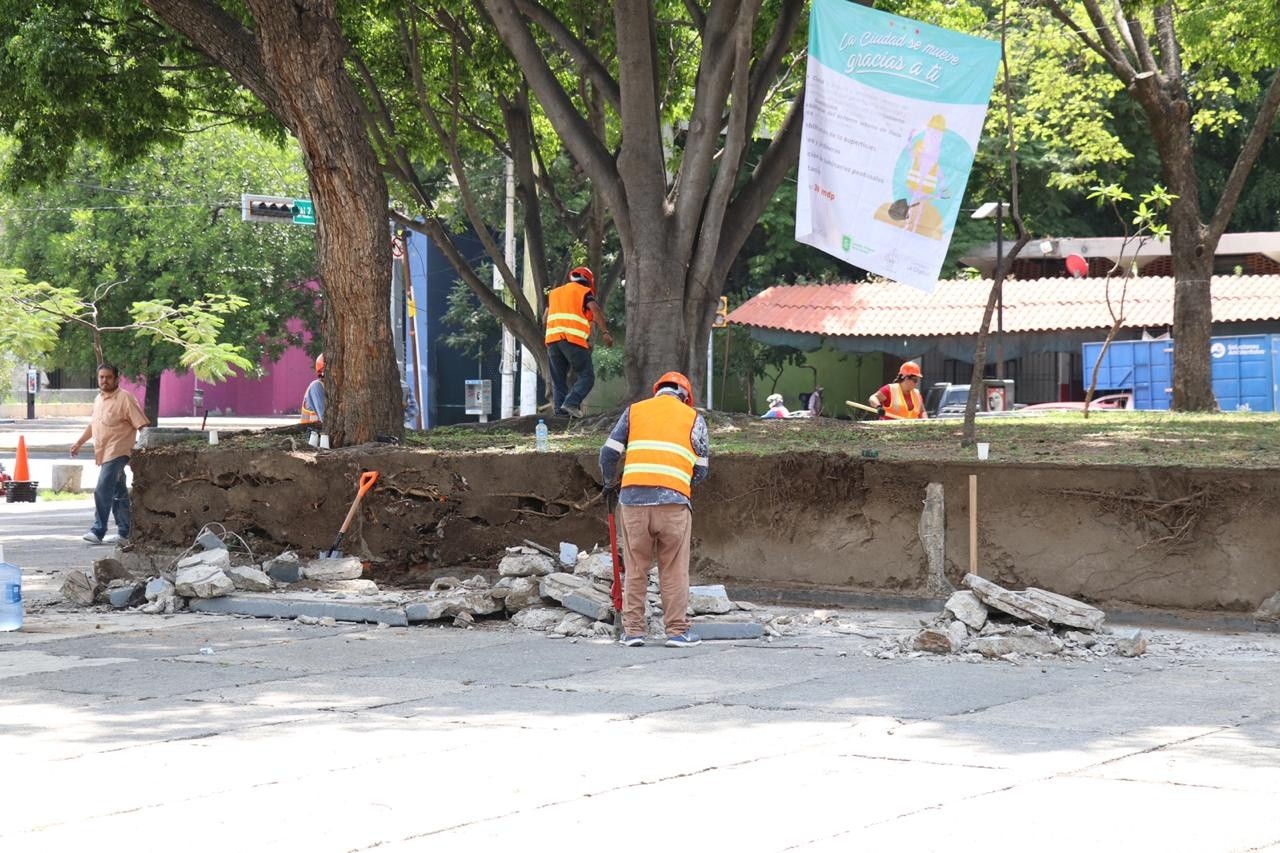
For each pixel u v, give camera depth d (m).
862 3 24.00
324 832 7.45
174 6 21.06
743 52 21.52
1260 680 12.04
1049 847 7.05
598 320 23.36
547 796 8.16
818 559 17.47
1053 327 43.88
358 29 29.53
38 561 23.03
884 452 18.16
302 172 57.25
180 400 86.81
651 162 22.69
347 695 11.58
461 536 19.41
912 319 45.44
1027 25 42.12
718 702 11.16
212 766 8.95
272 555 20.58
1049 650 13.42
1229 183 29.80
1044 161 49.03
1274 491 15.18
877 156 18.86
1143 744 9.40
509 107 30.45
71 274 55.38
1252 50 30.67
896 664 13.02
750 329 46.72
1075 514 16.11
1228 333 43.56
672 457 14.20
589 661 13.30
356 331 20.89
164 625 16.03
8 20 25.92
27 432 73.94
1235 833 7.25
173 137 29.00
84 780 8.60
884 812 7.73
